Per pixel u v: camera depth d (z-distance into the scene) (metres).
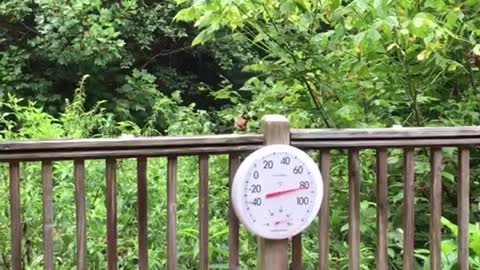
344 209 3.48
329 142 2.59
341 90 3.62
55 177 3.69
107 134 4.96
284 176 2.50
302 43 3.49
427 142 2.69
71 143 2.32
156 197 3.54
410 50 3.47
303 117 3.64
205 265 2.53
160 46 9.44
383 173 2.69
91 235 3.29
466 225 2.79
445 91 3.87
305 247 3.21
